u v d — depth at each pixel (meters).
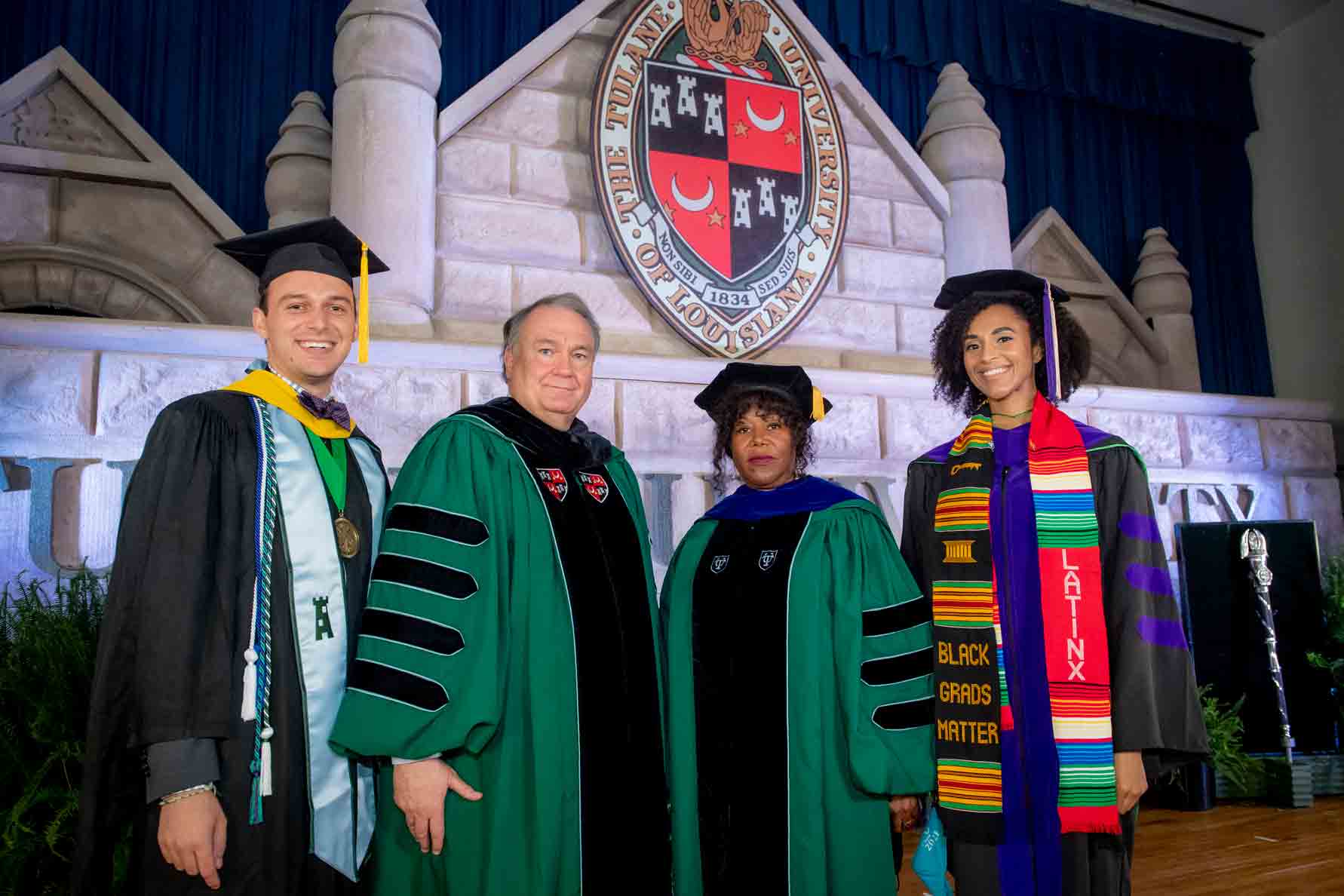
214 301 4.41
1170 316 6.35
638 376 3.96
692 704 2.00
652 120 4.46
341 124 3.95
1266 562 4.27
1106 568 1.83
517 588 1.76
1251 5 6.74
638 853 1.78
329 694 1.60
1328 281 6.50
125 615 1.47
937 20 6.09
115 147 4.32
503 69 4.30
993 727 1.76
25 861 2.18
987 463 1.95
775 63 4.78
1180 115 6.85
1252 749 4.10
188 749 1.41
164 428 1.58
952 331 2.14
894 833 2.16
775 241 4.62
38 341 3.11
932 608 1.91
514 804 1.66
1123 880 1.72
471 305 4.17
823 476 4.22
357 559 1.73
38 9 4.40
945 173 5.24
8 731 2.25
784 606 1.95
